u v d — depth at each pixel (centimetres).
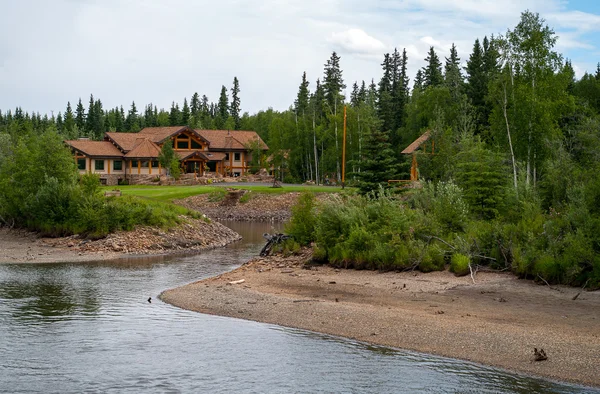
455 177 4288
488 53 8250
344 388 1331
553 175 3447
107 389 1320
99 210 4134
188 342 1689
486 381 1376
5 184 4609
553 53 4388
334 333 1797
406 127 9069
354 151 8712
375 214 3128
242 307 2131
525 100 4278
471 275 2530
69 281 2678
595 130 4188
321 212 3288
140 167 8738
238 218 6675
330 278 2695
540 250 2456
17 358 1523
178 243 4088
